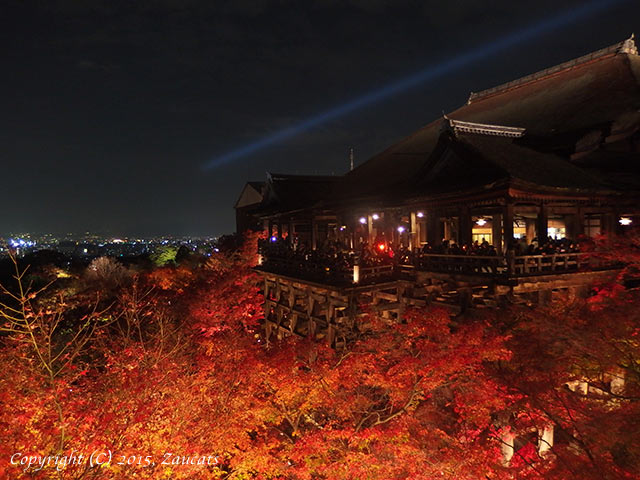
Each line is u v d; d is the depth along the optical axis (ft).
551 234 67.00
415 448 32.50
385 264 60.23
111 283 130.00
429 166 62.39
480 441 35.24
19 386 30.07
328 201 86.43
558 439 38.65
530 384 31.78
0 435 25.84
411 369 37.01
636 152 64.80
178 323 77.46
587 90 79.92
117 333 60.75
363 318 56.08
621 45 86.48
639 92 68.54
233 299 79.20
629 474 24.66
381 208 70.64
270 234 110.22
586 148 64.49
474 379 35.91
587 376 32.42
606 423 25.81
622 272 42.78
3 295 104.27
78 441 26.73
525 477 29.17
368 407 43.01
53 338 56.18
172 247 199.41
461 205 53.78
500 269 46.65
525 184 44.68
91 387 34.58
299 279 66.80
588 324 34.55
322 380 42.14
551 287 45.85
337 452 38.75
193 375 39.14
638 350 30.68
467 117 107.96
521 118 84.64
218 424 36.42
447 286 51.78
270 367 44.29
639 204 54.54
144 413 29.60
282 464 37.78
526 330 39.09
